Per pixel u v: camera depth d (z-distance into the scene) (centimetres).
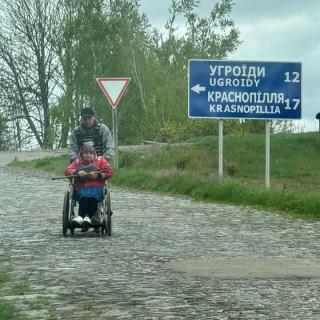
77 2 7650
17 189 2747
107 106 7756
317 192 2188
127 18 8088
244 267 1138
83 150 1532
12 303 885
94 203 1522
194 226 1700
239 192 2302
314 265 1161
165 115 7712
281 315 814
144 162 3644
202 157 3847
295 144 4197
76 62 7594
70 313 831
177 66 8350
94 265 1158
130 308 852
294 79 2625
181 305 866
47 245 1387
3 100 7538
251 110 2623
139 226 1691
